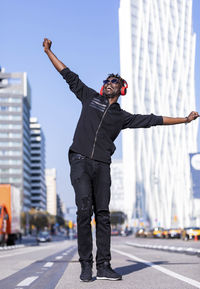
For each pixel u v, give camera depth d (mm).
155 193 148375
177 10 165000
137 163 148875
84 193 5547
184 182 146875
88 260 5715
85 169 5609
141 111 153375
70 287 5309
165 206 147875
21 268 8969
